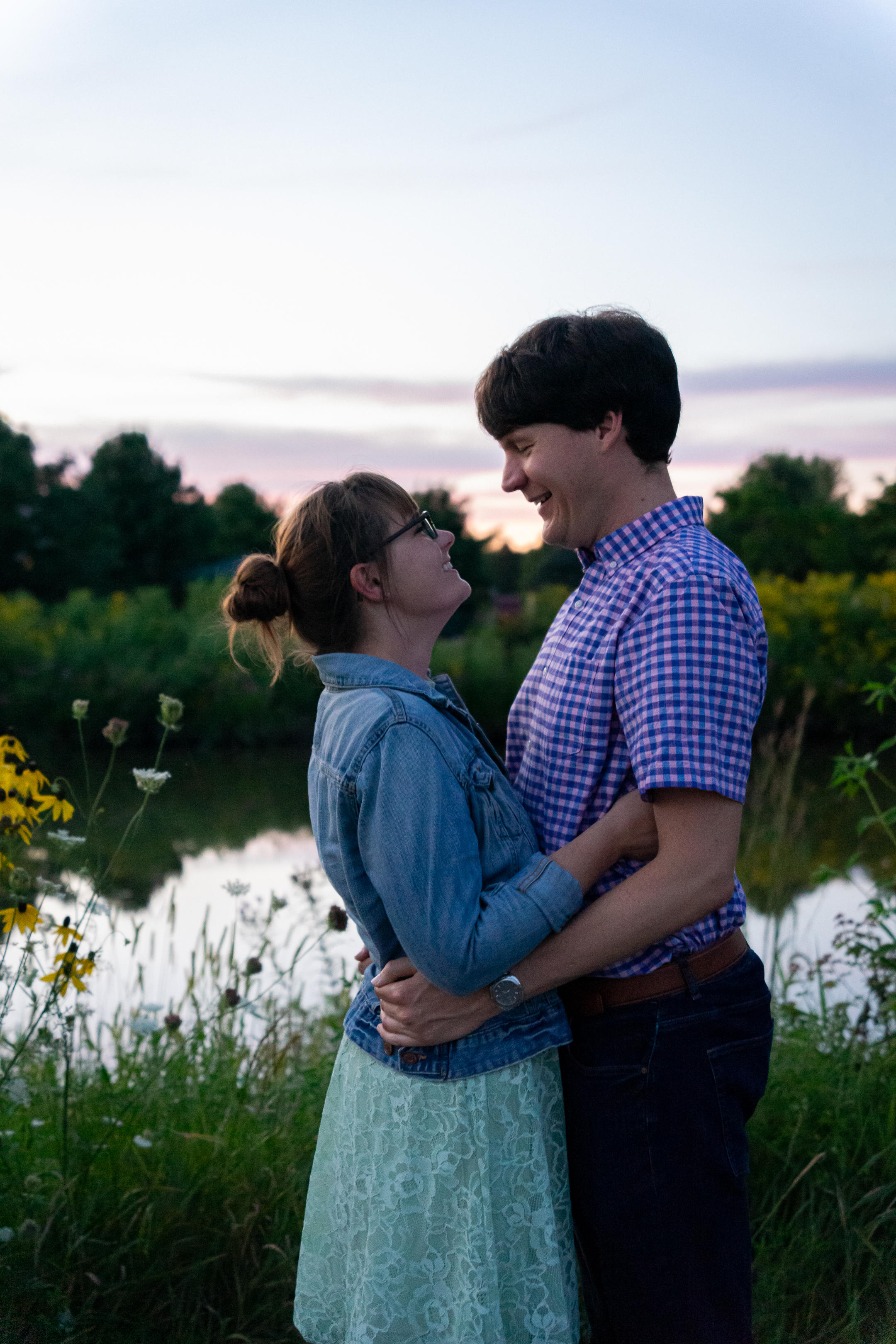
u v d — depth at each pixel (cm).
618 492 152
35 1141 222
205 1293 203
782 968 322
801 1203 222
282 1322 200
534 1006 148
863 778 282
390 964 147
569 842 146
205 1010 277
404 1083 145
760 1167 230
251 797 1138
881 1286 202
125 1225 204
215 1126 231
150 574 3850
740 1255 147
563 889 136
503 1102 144
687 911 136
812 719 1641
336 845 146
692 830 135
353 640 154
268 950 363
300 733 1669
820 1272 209
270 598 153
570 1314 148
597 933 138
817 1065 258
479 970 134
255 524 4225
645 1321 148
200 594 2067
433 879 134
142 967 294
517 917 134
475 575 2697
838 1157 226
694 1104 145
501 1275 144
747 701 138
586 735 147
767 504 3020
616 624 145
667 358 152
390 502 154
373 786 138
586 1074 150
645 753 135
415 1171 144
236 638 164
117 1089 241
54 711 1675
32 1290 189
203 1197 211
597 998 149
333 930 258
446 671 1820
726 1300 146
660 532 150
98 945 273
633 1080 146
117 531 3541
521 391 150
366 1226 147
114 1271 198
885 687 282
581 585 159
